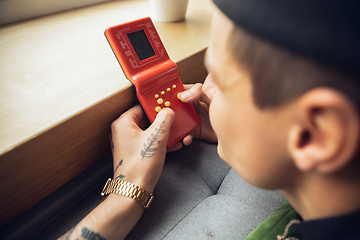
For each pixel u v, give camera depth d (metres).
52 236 0.39
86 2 0.81
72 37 0.59
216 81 0.24
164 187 0.45
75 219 0.41
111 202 0.37
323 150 0.18
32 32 0.62
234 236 0.36
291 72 0.17
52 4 0.73
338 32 0.15
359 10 0.15
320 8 0.15
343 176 0.20
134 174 0.39
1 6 0.64
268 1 0.17
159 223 0.39
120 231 0.36
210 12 0.77
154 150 0.40
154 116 0.44
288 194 0.28
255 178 0.25
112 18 0.71
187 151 0.52
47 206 0.43
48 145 0.35
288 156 0.22
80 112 0.37
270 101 0.20
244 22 0.19
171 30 0.64
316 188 0.23
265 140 0.22
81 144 0.41
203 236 0.36
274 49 0.18
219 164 0.50
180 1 0.65
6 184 0.33
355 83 0.15
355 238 0.22
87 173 0.49
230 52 0.21
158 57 0.46
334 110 0.16
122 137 0.42
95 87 0.42
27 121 0.35
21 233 0.40
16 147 0.31
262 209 0.40
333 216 0.23
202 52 0.54
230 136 0.25
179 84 0.49
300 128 0.19
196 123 0.49
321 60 0.16
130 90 0.44
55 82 0.43
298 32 0.16
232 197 0.43
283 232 0.31
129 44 0.43
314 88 0.17
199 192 0.45
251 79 0.20
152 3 0.68
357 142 0.16
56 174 0.39
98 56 0.52
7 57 0.51
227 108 0.24
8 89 0.41
